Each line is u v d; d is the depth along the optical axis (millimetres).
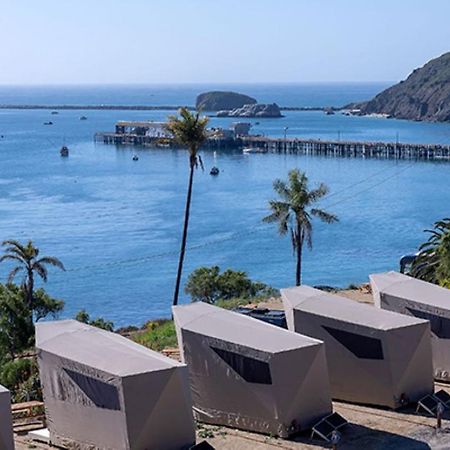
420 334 26344
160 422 22000
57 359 23406
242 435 24203
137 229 109062
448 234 45000
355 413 25750
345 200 136375
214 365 25016
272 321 33594
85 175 176125
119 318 67438
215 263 88750
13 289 49531
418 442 23188
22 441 24625
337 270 85312
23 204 131500
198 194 144875
